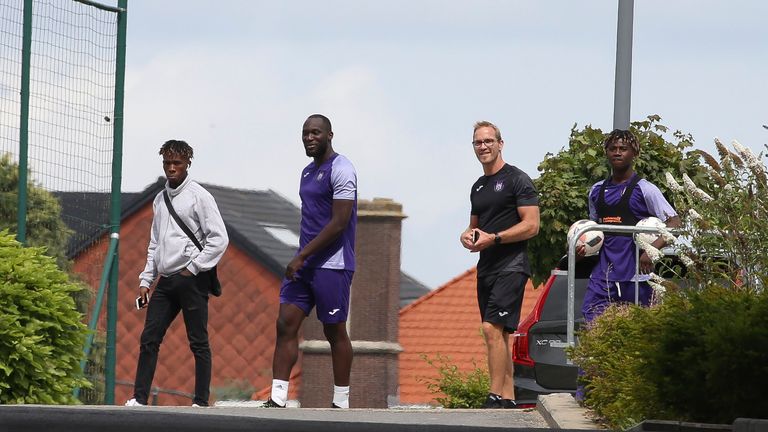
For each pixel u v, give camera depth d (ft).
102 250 129.29
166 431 79.05
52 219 130.93
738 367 69.82
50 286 105.81
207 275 111.24
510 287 102.06
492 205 102.94
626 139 103.35
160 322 111.14
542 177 138.72
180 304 111.45
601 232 102.63
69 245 130.72
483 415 92.99
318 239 100.68
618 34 132.46
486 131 103.55
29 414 81.30
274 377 102.06
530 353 119.96
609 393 84.23
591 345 89.56
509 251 102.58
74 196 130.11
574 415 86.22
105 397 126.82
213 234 110.93
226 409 91.35
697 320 72.90
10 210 131.13
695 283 90.79
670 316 74.23
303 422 78.13
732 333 70.03
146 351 110.93
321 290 101.50
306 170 103.24
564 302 120.06
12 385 102.06
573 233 101.96
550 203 137.49
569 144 140.67
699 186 136.77
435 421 88.28
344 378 102.89
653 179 136.87
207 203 111.04
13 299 102.63
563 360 119.24
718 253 92.17
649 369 74.23
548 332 119.85
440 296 239.71
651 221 101.76
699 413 73.10
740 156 94.17
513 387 109.81
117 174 128.16
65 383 105.40
